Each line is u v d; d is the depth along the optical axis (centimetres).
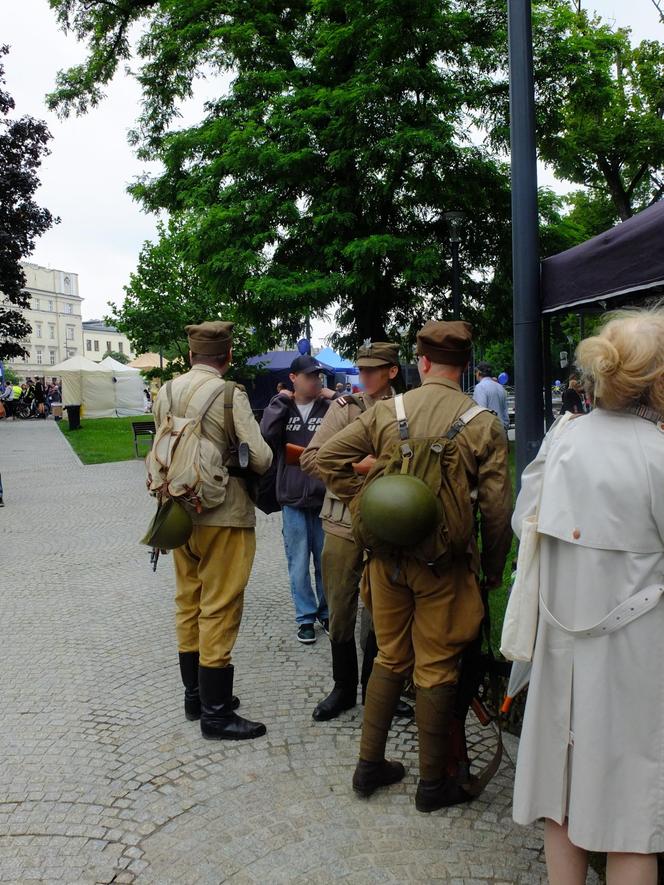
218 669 325
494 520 250
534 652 191
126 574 634
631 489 173
